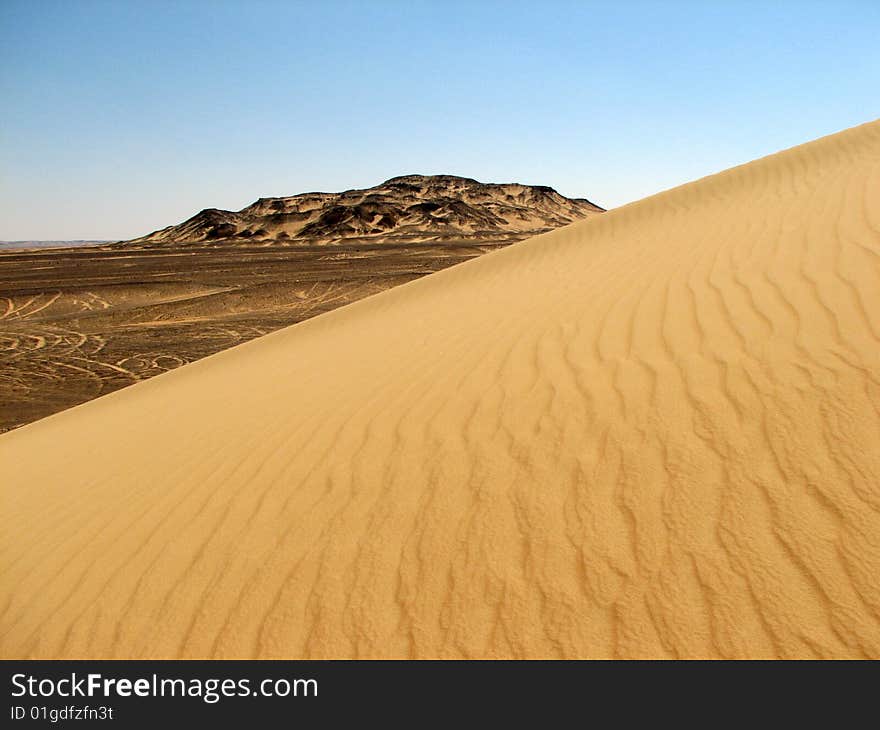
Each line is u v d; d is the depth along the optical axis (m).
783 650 1.94
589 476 2.88
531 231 137.38
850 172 8.41
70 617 2.83
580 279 7.12
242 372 7.76
